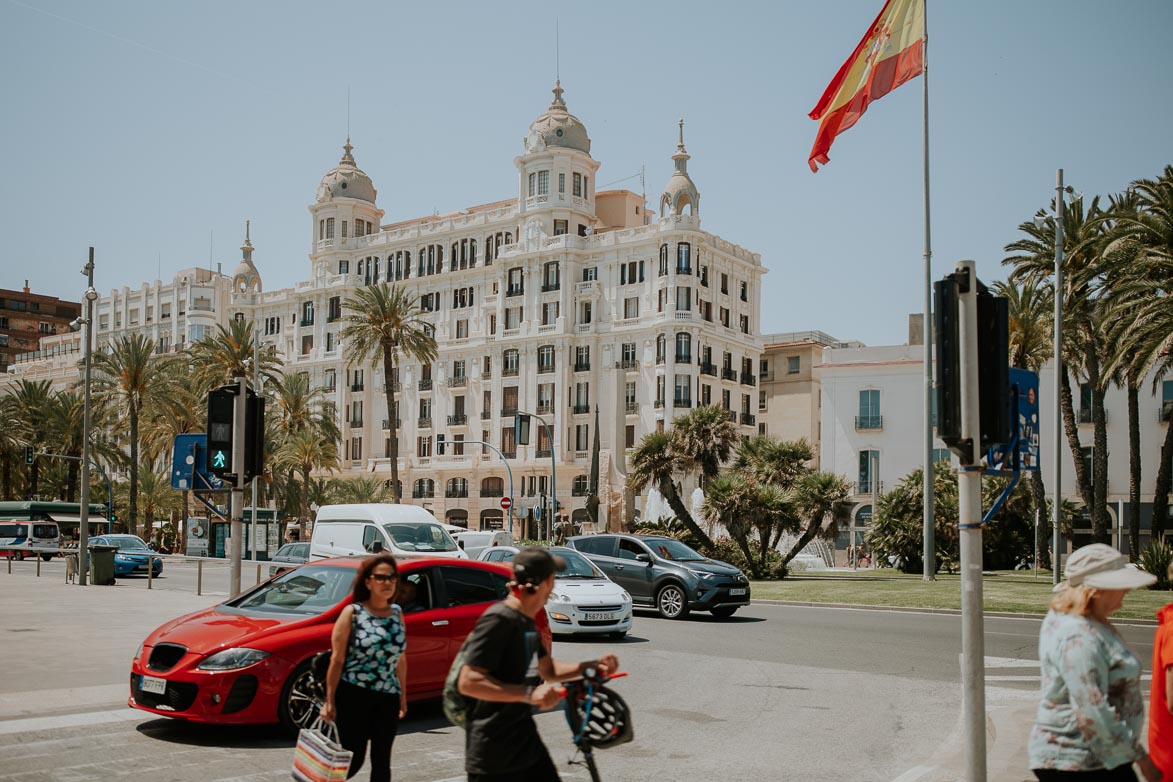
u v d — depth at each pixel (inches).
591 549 916.6
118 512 3361.2
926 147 1216.8
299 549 1130.0
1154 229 1133.1
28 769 315.9
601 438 3002.0
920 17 1017.5
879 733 395.5
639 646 667.4
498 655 176.9
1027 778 309.4
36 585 1181.7
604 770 331.3
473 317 3339.1
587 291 3080.7
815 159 1062.4
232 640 361.4
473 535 1389.0
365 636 239.0
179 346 4407.0
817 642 691.4
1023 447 302.0
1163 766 178.7
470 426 3280.0
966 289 249.1
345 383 3595.0
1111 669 171.0
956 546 1647.4
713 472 1659.7
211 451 564.1
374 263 3661.4
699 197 3029.0
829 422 2487.7
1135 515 1487.5
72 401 2711.6
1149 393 2068.2
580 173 3257.9
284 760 331.9
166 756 335.9
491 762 175.2
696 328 2901.1
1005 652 636.7
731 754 356.5
